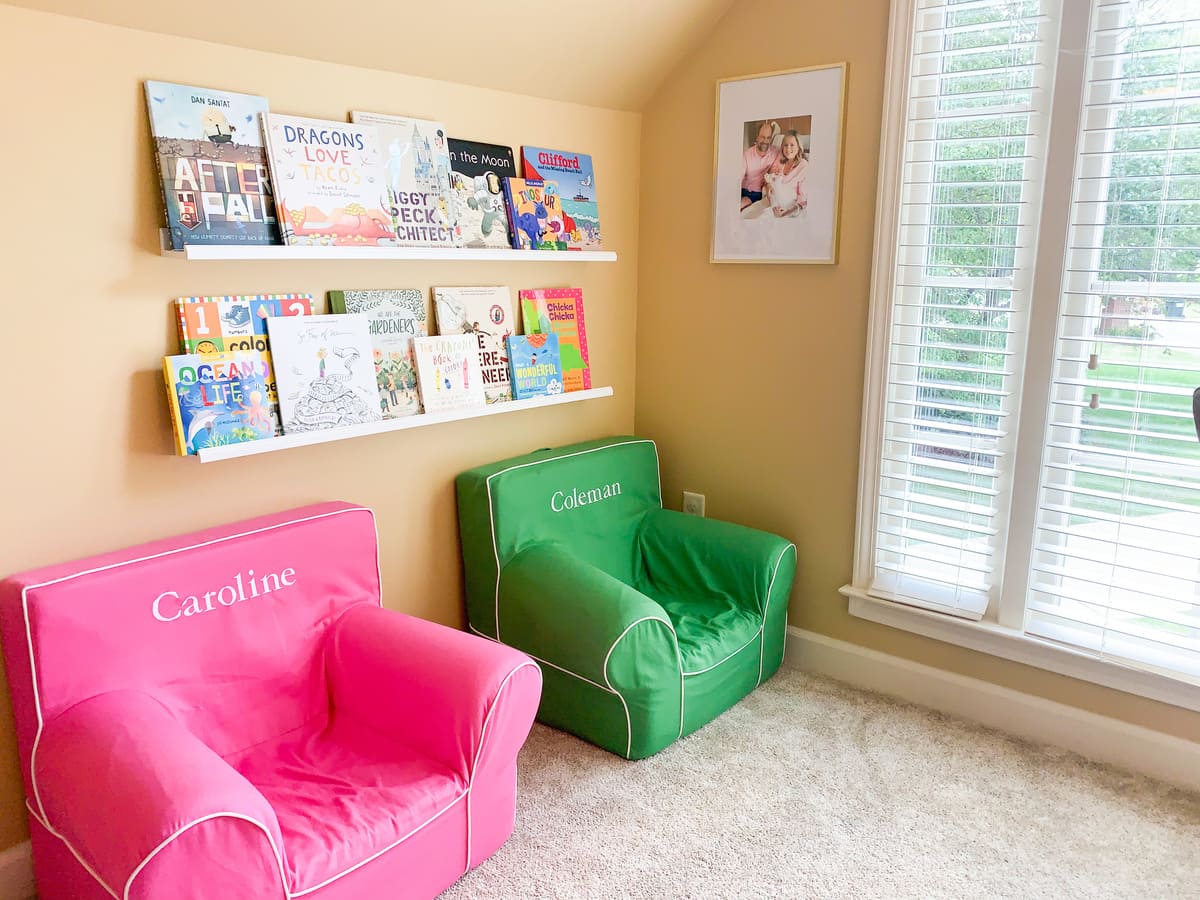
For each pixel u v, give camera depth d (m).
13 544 1.79
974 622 2.51
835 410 2.73
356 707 2.02
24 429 1.78
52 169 1.75
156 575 1.79
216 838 1.40
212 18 1.89
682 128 2.94
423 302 2.45
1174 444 2.18
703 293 2.98
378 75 2.28
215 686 1.88
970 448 2.48
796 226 2.70
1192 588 2.19
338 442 2.32
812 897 1.87
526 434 2.85
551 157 2.73
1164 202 2.08
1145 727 2.31
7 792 1.85
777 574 2.69
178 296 1.97
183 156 1.89
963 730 2.52
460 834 1.83
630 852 2.00
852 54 2.52
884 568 2.69
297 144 2.07
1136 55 2.07
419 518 2.55
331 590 2.11
